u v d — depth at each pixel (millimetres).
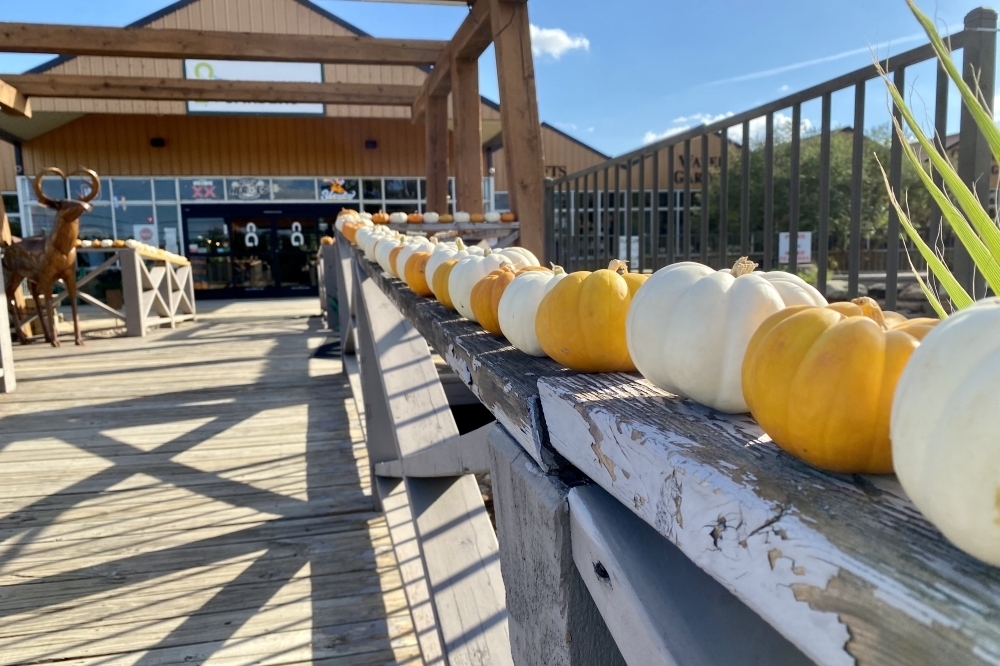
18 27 5512
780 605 354
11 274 6812
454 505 1721
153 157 12789
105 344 6941
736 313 545
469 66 5289
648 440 485
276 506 2707
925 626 285
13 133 11711
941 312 503
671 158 2439
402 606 1992
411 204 14039
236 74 9039
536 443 696
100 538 2434
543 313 781
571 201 3932
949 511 301
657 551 541
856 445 400
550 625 671
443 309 1458
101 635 1859
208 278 13297
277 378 5109
